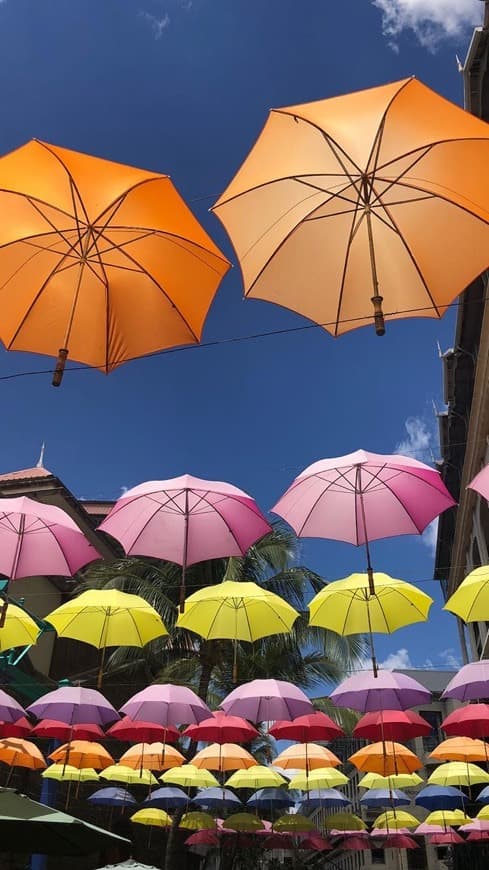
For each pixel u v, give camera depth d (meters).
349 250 4.25
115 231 4.28
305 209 4.24
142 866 5.25
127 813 19.77
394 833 19.67
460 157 3.88
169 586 17.33
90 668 21.48
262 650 16.78
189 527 7.49
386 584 8.72
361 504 6.76
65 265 4.43
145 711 10.41
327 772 15.07
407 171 3.97
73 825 4.62
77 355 4.51
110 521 7.62
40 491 20.34
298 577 17.25
